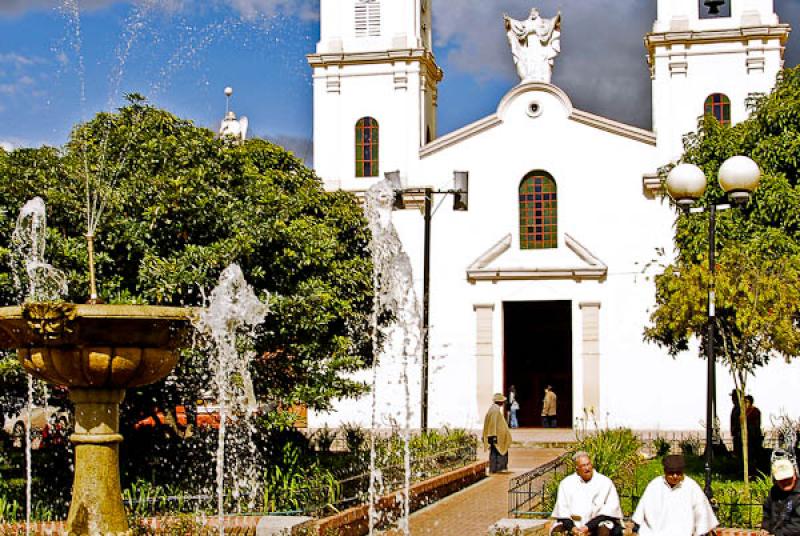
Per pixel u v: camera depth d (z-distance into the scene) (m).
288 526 13.01
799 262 19.06
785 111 21.84
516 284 38.38
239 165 18.97
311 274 18.95
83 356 10.71
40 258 15.73
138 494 15.20
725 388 36.41
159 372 11.27
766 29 36.94
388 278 20.17
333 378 19.23
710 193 21.91
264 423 17.61
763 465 21.09
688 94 37.75
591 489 11.59
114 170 17.41
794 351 18.14
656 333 24.31
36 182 16.88
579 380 37.59
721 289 17.67
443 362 38.53
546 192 38.84
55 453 18.77
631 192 38.03
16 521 13.69
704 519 10.88
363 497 15.73
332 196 25.20
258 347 18.03
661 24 37.81
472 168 39.22
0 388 16.94
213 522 13.40
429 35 43.12
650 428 36.97
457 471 20.86
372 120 39.94
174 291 16.20
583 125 38.56
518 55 39.69
